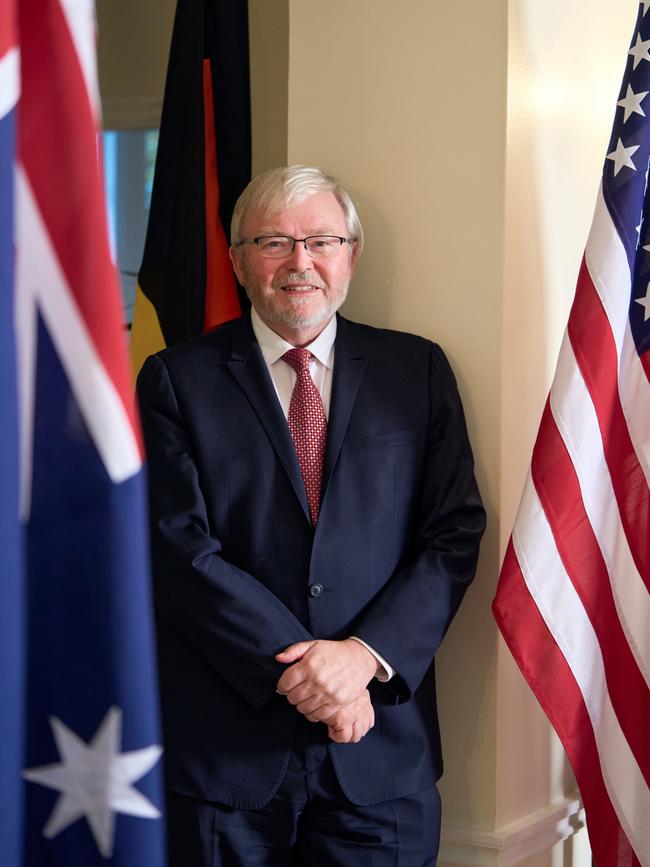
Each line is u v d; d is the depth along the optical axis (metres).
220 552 2.17
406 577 2.17
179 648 2.17
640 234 2.27
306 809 2.13
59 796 0.96
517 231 2.42
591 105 2.65
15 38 0.87
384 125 2.50
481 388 2.39
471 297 2.40
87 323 0.94
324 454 2.21
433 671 2.29
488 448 2.38
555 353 2.55
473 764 2.40
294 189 2.25
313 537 2.16
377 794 2.12
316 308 2.23
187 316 2.78
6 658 0.84
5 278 0.85
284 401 2.26
